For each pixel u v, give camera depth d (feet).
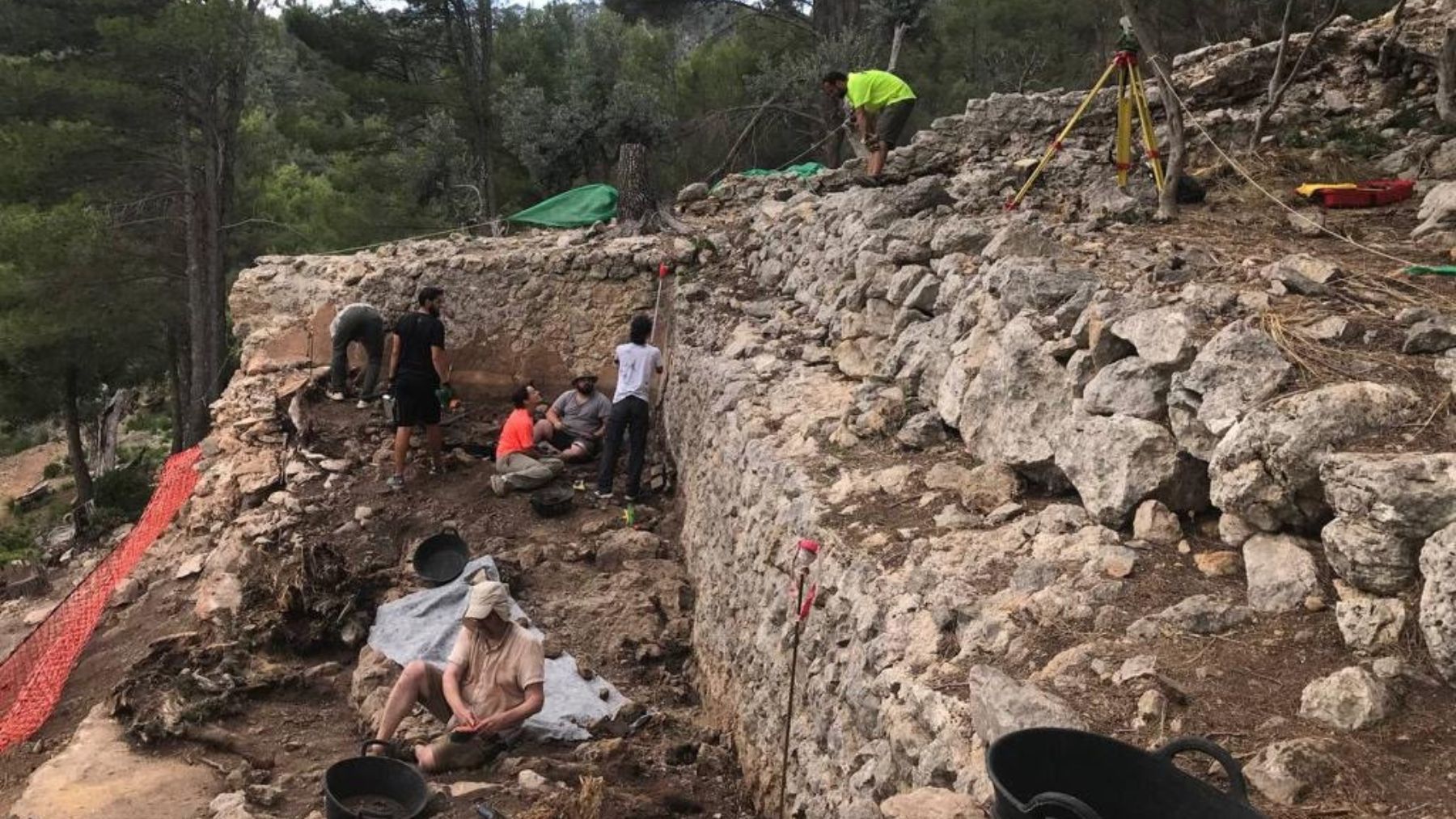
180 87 68.64
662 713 23.72
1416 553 11.33
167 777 21.03
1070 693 11.77
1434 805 9.36
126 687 23.98
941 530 16.79
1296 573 12.57
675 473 34.17
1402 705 10.56
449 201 70.59
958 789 11.54
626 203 41.29
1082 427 16.14
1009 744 9.05
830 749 16.24
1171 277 18.57
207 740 22.25
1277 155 27.96
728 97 71.56
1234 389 14.23
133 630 28.89
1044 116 34.55
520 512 32.83
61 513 83.20
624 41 75.31
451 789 18.58
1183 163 26.32
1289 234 22.13
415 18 74.84
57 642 29.12
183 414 83.10
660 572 29.32
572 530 31.86
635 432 32.94
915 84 68.74
